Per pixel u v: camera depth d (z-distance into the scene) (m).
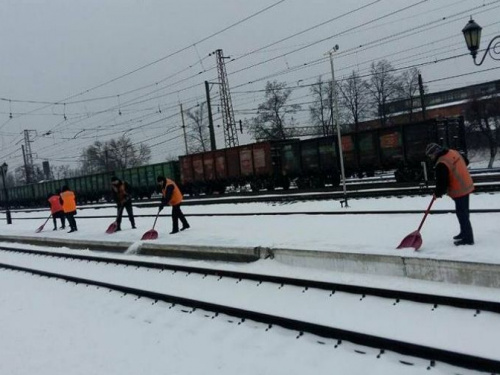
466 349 5.28
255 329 6.59
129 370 5.78
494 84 58.69
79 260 14.19
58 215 21.92
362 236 10.70
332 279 8.48
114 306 8.64
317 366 5.34
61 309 8.99
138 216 23.66
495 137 48.12
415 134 25.02
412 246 8.56
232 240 12.30
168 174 42.31
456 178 8.29
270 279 8.67
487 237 8.87
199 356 6.00
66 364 6.18
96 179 50.03
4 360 6.55
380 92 58.72
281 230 13.21
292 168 31.81
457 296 6.48
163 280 10.34
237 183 36.19
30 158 72.00
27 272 13.09
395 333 5.99
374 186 24.73
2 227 29.48
